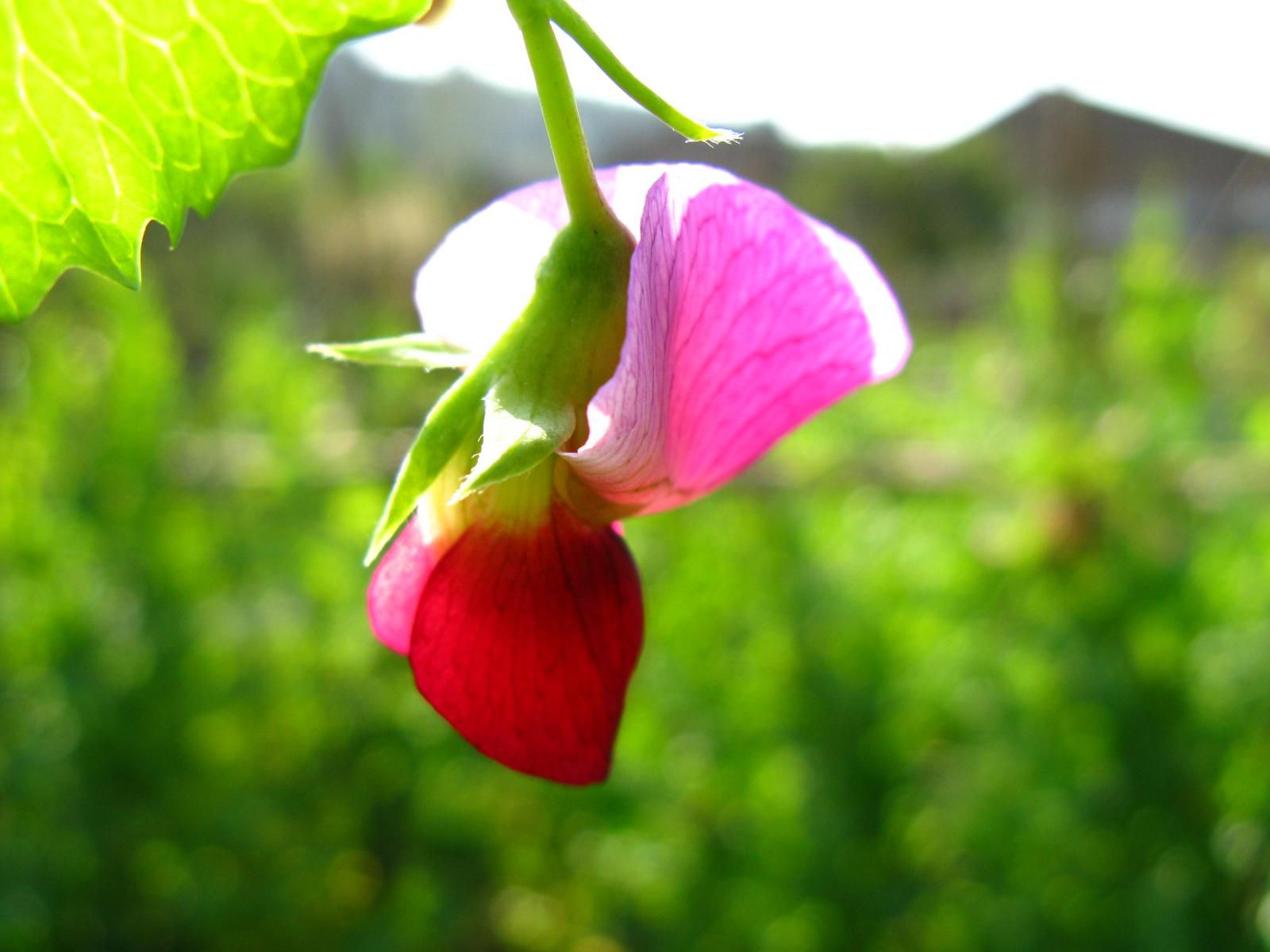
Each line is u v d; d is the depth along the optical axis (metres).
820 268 0.05
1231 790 0.24
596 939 0.35
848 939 0.25
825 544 0.31
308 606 0.31
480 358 0.05
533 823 0.35
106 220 0.05
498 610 0.05
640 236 0.05
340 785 0.32
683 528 0.33
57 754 0.26
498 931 0.36
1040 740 0.25
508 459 0.05
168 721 0.27
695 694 0.29
